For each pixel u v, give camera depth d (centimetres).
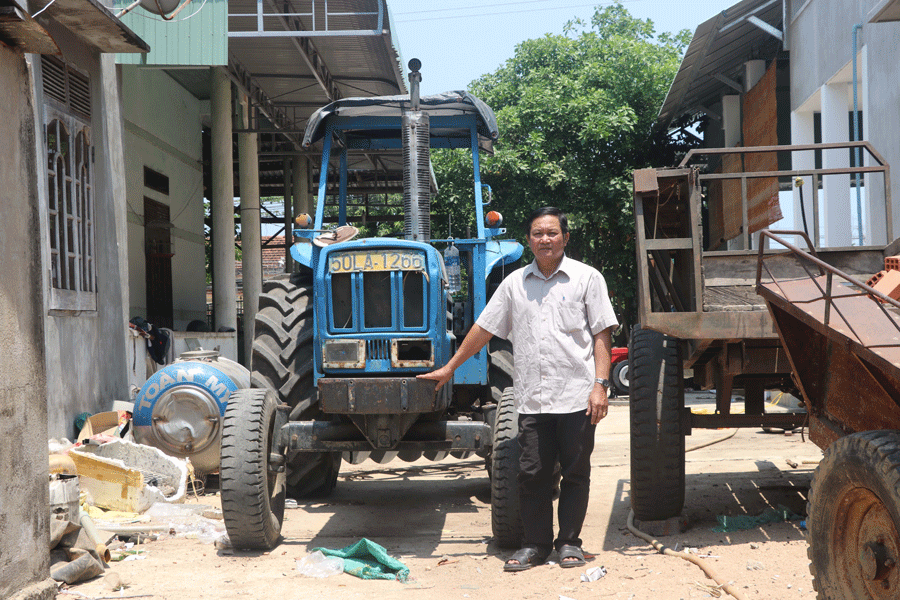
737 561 405
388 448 474
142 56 941
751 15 1252
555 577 396
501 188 1950
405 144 536
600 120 1842
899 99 872
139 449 625
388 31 1163
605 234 1962
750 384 566
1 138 321
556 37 2081
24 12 312
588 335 427
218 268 1526
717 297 461
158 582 403
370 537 507
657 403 469
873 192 949
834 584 290
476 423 482
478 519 564
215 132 1520
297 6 1214
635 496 480
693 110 1728
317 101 1686
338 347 468
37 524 340
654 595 357
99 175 864
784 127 1349
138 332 1017
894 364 267
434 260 476
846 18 1030
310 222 589
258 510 450
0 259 316
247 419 461
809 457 777
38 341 346
